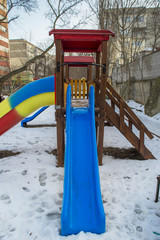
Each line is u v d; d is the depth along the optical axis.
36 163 4.68
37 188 3.55
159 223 2.68
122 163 4.73
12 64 47.09
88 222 2.47
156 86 12.18
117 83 24.42
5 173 4.15
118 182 3.78
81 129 3.81
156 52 13.18
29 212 2.90
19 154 5.36
